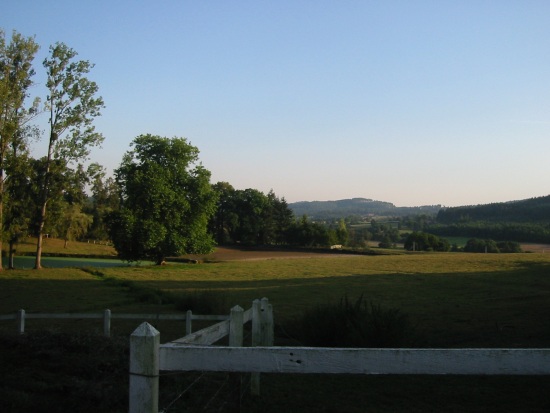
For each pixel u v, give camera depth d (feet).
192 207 216.54
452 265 187.73
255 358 10.79
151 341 10.34
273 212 419.33
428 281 133.18
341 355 10.57
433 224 641.81
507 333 49.93
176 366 10.82
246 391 26.48
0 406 19.98
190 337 16.22
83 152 176.86
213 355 10.82
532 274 136.98
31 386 22.66
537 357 10.03
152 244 198.90
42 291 113.09
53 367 25.71
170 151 214.69
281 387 30.25
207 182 219.00
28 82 165.78
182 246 210.59
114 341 31.30
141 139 214.07
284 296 103.60
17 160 165.48
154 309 77.00
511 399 28.63
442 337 50.29
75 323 59.93
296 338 47.39
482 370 10.14
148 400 10.25
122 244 203.51
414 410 26.53
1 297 100.89
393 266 197.06
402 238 521.65
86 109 175.42
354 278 151.94
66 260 250.57
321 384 31.68
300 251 331.98
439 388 31.09
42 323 60.08
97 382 23.89
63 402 21.39
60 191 180.24
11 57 162.40
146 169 207.51
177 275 167.73
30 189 178.70
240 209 399.44
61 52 170.30
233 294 107.65
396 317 41.45
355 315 42.39
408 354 10.36
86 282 136.26
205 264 226.17
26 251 278.46
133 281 142.51
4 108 159.22
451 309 73.67
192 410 20.67
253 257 279.90
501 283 117.19
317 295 105.40
